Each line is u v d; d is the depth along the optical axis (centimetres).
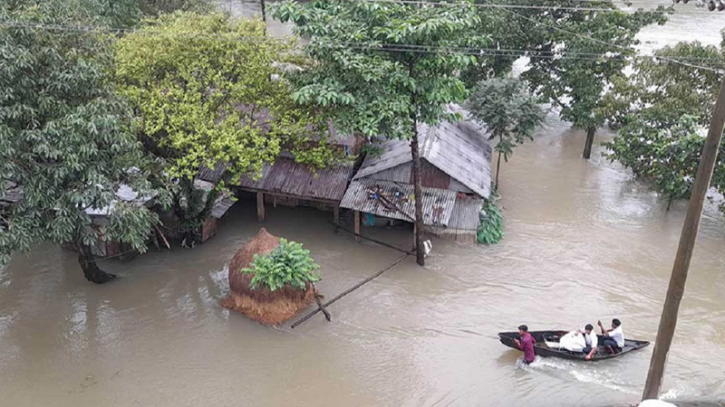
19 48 1389
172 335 1730
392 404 1493
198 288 1956
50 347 1667
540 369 1606
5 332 1719
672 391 1523
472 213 2192
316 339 1719
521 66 4153
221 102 1956
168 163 1878
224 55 1923
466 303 1892
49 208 1495
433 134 2345
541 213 2472
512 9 2794
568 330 1755
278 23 4750
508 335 1661
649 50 3822
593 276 2041
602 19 2627
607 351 1652
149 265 2072
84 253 1856
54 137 1436
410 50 1781
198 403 1485
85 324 1766
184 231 2123
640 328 1778
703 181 1196
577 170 2900
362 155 2394
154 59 1848
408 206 2092
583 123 2788
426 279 2014
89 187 1496
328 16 1794
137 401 1487
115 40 1917
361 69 1697
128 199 1975
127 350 1666
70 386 1530
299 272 1750
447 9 1844
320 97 1706
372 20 1803
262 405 1484
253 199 2505
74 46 1528
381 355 1662
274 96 1961
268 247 1822
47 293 1898
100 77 1552
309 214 2414
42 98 1442
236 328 1761
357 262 2106
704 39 4212
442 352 1677
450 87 1861
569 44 2692
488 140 2666
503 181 2758
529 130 2500
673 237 2303
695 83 2375
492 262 2112
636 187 2723
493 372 1599
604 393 1516
